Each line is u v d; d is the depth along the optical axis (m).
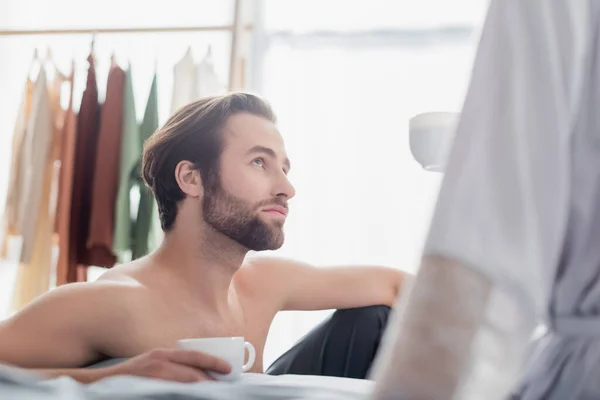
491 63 0.41
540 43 0.41
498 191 0.39
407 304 0.40
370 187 2.56
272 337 2.45
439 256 0.39
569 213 0.43
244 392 0.60
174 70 2.44
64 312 0.96
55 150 2.46
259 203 1.07
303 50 2.65
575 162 0.43
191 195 1.07
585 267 0.44
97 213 2.32
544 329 0.53
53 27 2.86
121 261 2.36
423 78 2.57
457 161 0.40
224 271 1.10
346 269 1.35
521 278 0.37
